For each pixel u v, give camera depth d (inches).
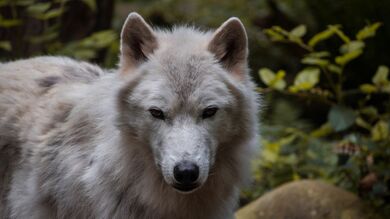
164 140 301.0
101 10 621.0
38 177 352.2
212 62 314.0
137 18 319.3
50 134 353.1
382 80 459.2
